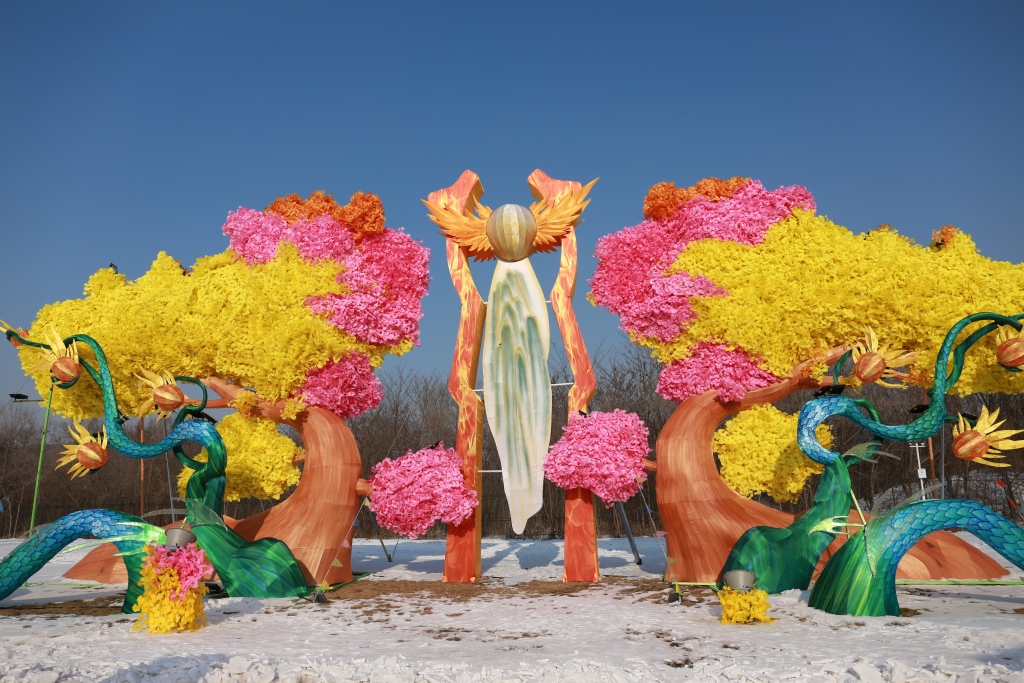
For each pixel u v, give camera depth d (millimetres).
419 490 12023
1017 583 10719
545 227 13164
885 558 8305
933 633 7070
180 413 11688
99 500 35594
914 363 11242
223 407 12570
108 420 11117
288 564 11008
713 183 12461
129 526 9680
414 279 13086
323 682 5707
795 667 5848
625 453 11898
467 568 12602
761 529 10234
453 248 13547
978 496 24297
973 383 11133
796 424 11711
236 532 12203
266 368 11891
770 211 12141
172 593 8250
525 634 7984
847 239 11703
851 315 11070
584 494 12438
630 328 12203
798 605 8977
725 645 6988
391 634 8109
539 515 27391
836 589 8453
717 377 11562
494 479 28297
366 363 12766
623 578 12734
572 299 12961
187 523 10703
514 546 21453
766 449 11461
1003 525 8141
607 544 21531
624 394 30484
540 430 12562
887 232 11977
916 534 8344
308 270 12508
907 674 5359
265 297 12227
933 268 11211
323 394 12180
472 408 12883
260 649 7168
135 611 9570
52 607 10203
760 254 11867
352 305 12344
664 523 11781
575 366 12656
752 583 8438
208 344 12117
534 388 12734
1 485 35031
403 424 34375
